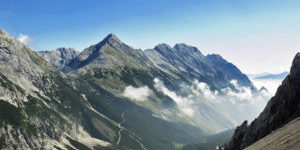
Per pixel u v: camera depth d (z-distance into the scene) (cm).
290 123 12094
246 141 16425
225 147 19012
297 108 14175
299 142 8762
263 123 15612
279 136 10962
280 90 15688
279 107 14925
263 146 10962
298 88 14650
